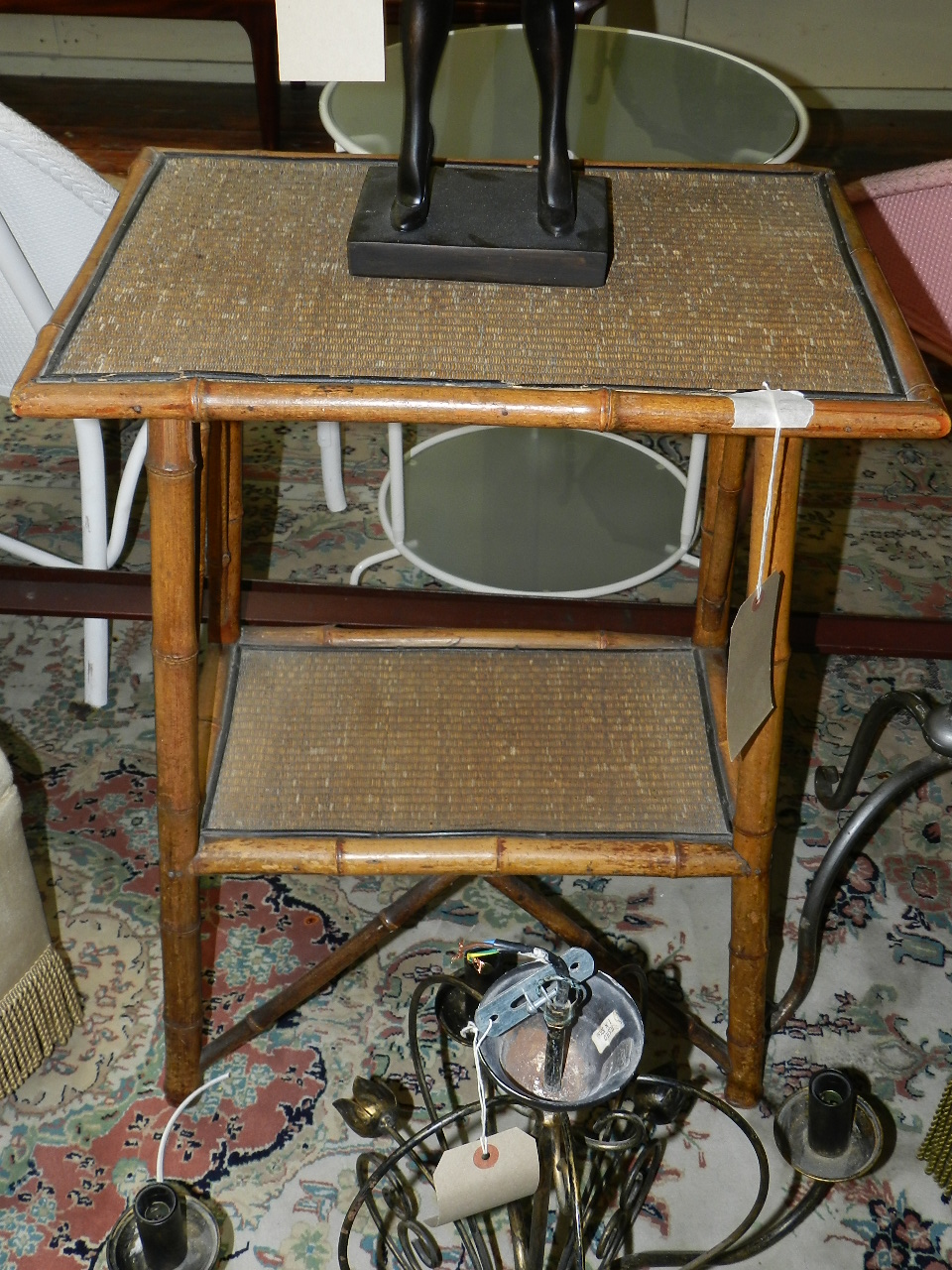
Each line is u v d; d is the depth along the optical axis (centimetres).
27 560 175
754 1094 117
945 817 149
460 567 180
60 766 153
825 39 338
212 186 105
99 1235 109
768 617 92
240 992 129
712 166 110
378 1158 104
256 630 126
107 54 347
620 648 126
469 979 102
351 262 93
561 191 92
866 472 207
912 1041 126
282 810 107
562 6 87
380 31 80
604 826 107
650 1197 112
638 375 85
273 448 209
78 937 134
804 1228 110
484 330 89
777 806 150
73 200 130
